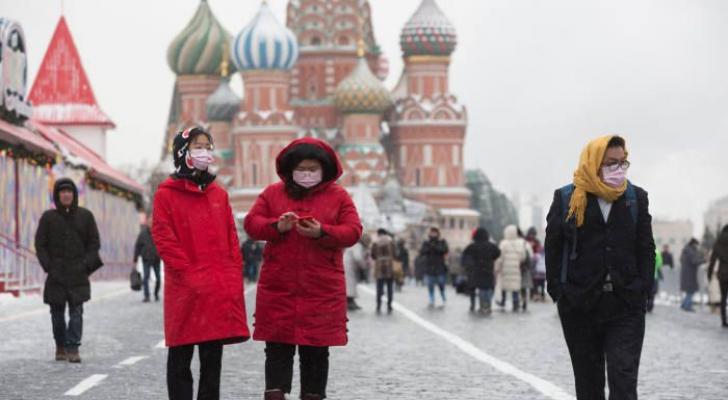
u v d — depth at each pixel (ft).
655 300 154.71
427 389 49.62
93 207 168.76
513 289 117.50
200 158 35.68
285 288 35.22
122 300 123.24
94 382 50.14
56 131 206.18
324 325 35.19
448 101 588.09
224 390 48.80
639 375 55.31
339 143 579.48
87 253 58.03
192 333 34.78
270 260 35.47
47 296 57.88
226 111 580.30
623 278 33.40
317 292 35.22
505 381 52.60
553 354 67.00
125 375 52.90
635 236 33.81
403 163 588.50
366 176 560.20
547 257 34.17
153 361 59.26
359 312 115.75
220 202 35.99
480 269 111.65
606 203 33.73
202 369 35.50
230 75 593.42
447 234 582.35
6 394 46.11
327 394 47.91
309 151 35.63
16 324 82.99
